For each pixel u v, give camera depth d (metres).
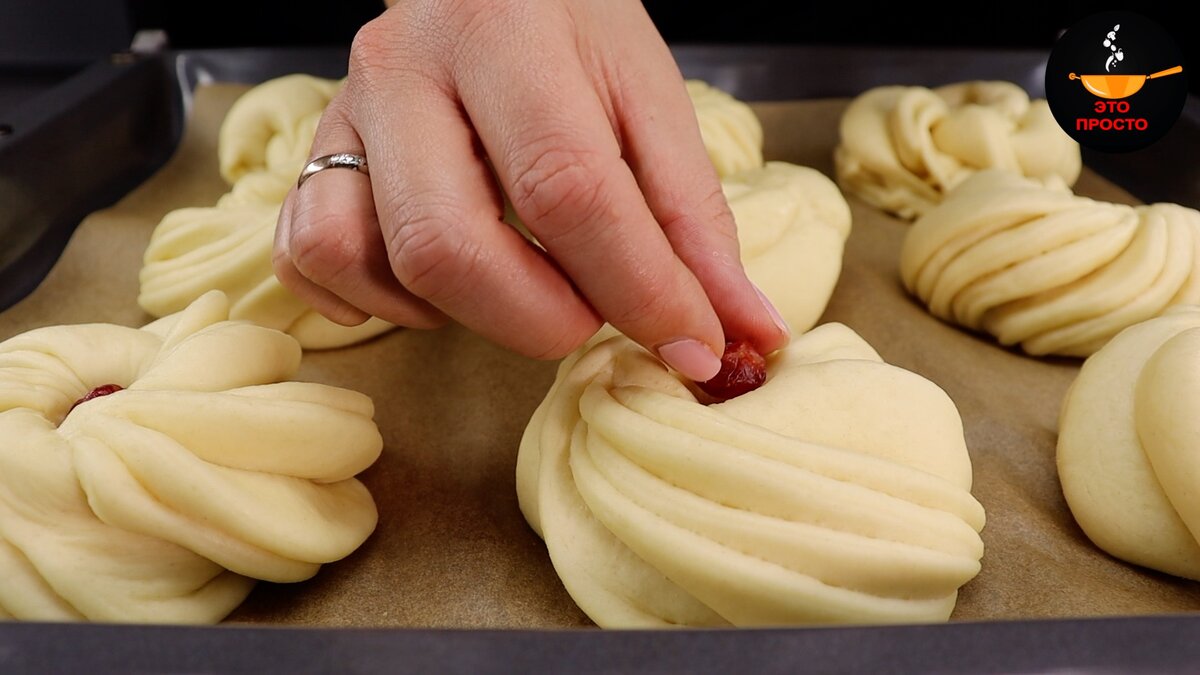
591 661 0.20
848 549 0.25
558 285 0.25
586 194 0.23
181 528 0.27
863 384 0.29
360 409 0.31
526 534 0.31
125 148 0.52
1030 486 0.34
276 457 0.29
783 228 0.41
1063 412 0.34
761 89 0.59
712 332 0.26
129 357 0.32
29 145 0.45
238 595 0.29
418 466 0.34
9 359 0.31
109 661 0.20
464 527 0.32
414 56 0.26
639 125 0.28
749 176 0.46
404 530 0.31
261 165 0.52
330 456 0.30
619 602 0.27
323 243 0.25
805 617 0.25
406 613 0.29
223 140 0.51
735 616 0.26
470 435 0.36
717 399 0.30
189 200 0.50
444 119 0.25
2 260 0.42
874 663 0.20
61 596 0.27
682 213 0.28
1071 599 0.29
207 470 0.27
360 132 0.26
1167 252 0.39
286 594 0.29
